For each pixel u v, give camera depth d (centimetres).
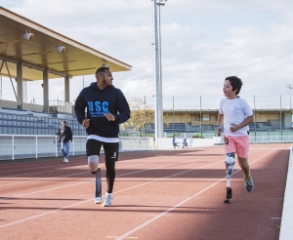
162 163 1761
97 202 663
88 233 466
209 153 2950
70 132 1925
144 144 3809
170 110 9694
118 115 617
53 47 2806
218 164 1658
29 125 2742
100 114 620
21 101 3189
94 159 627
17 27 2306
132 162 1861
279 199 700
